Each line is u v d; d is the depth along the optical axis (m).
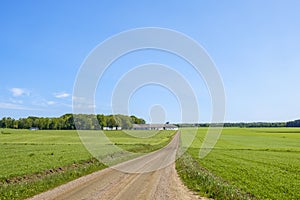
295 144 81.38
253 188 20.44
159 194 16.95
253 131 159.75
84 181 21.73
